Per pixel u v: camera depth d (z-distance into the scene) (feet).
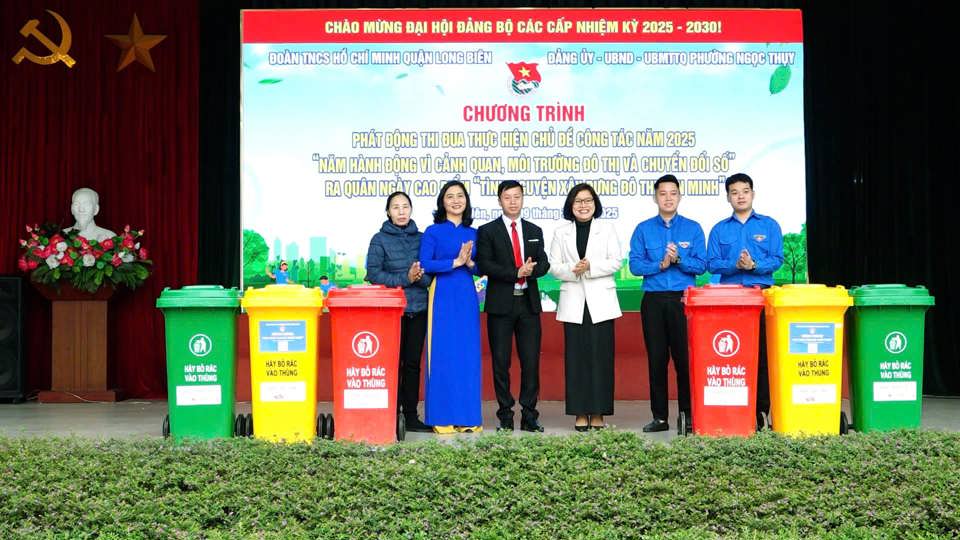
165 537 17.99
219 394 24.67
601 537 17.95
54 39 38.52
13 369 36.76
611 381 27.66
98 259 36.40
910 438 22.61
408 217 28.68
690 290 24.73
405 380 28.37
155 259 38.65
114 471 20.54
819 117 38.24
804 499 19.25
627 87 35.99
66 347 37.35
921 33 38.06
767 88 35.88
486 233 27.76
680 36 35.94
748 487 19.71
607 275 27.68
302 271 35.81
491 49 36.01
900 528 18.31
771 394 25.02
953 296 38.50
